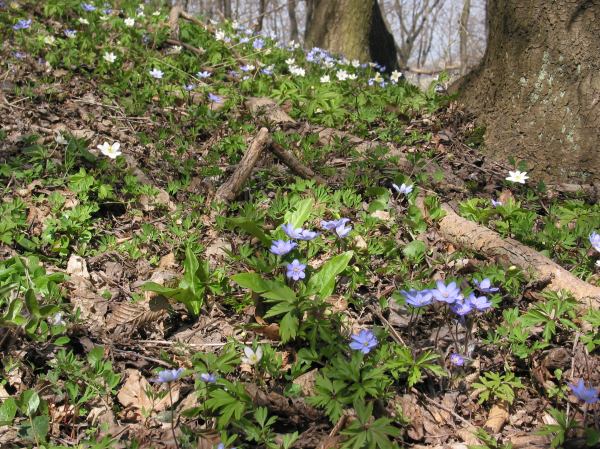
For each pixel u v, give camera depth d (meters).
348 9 3.10
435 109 1.32
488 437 0.57
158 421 0.59
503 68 1.18
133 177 0.99
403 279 0.78
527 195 1.01
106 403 0.61
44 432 0.56
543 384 0.62
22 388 0.61
